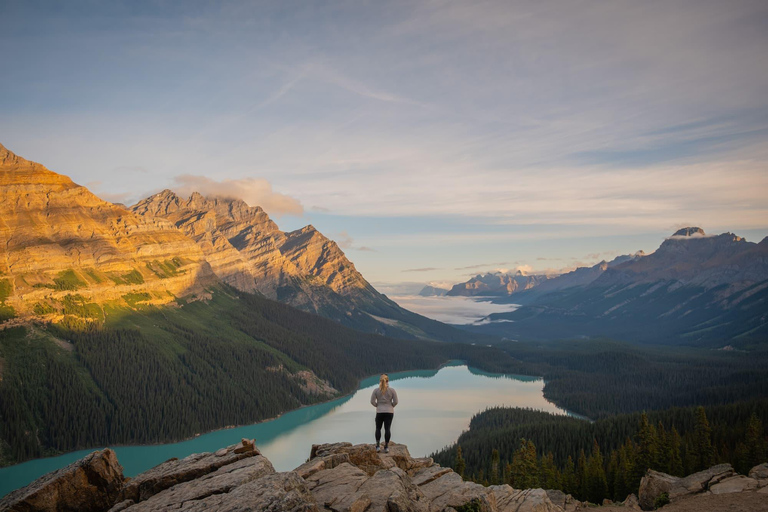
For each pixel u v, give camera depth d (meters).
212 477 21.48
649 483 50.16
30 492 21.34
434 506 24.28
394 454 30.02
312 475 24.36
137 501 22.00
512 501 29.03
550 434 153.25
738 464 96.00
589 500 91.44
